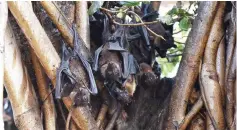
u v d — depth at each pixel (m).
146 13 4.74
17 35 3.86
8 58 3.42
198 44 3.98
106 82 3.90
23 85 3.55
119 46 3.92
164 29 4.60
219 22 3.99
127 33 4.29
